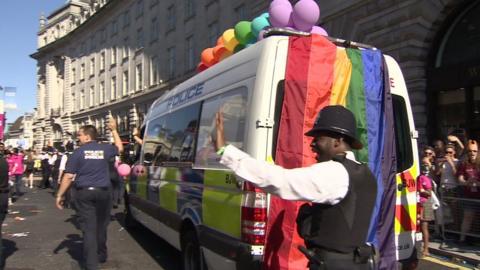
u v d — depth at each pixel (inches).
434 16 529.0
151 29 1723.7
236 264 164.6
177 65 1502.2
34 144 3198.8
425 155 349.4
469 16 517.7
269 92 162.9
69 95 2640.3
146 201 310.3
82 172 249.0
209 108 206.2
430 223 358.0
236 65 186.7
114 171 355.9
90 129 255.3
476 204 309.3
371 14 599.8
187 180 222.4
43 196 760.3
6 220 473.7
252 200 159.2
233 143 176.1
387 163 174.1
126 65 1953.7
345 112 105.6
